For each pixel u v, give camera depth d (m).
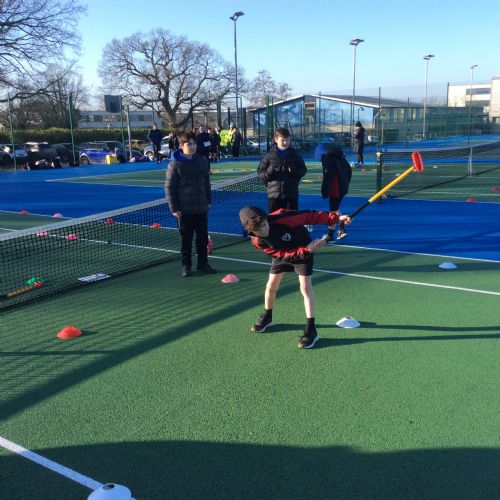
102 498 2.52
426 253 7.46
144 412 3.41
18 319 5.14
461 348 4.23
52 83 33.19
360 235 8.81
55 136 40.75
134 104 52.31
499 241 8.12
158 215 11.45
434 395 3.50
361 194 14.10
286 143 6.50
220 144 28.98
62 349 4.43
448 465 2.79
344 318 4.81
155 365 4.08
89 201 14.41
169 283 6.23
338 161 7.55
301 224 4.13
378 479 2.71
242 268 6.84
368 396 3.52
